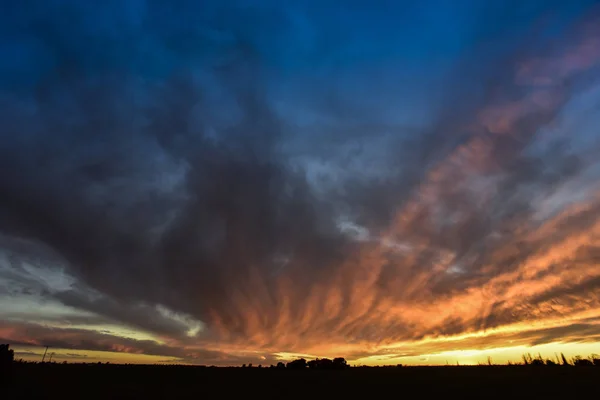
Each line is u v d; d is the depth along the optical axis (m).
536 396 30.39
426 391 34.91
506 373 51.69
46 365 63.62
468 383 40.22
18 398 28.25
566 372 48.97
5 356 35.47
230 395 32.41
